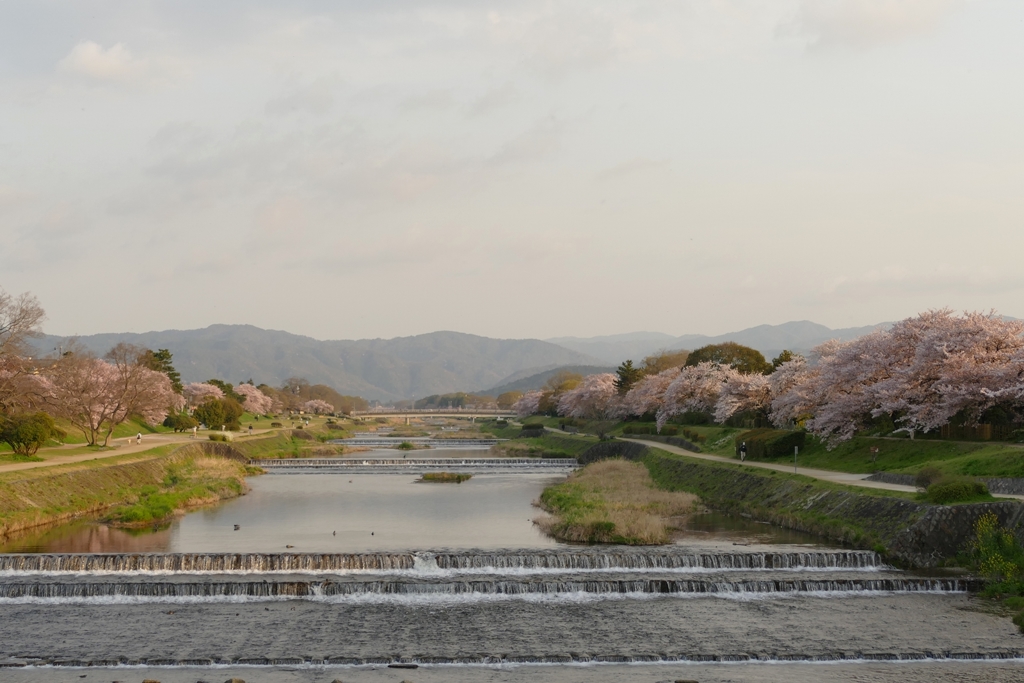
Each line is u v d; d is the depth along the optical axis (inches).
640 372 7706.7
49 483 2982.3
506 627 1669.5
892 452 3058.6
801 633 1628.9
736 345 6707.7
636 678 1423.5
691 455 4232.3
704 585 1902.1
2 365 3757.4
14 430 3491.6
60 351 5196.9
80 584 1861.5
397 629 1656.0
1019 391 2726.4
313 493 3690.9
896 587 1899.6
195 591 1865.2
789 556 2068.2
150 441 5093.5
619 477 3914.9
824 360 4023.1
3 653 1514.5
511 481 4244.6
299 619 1716.3
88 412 4389.8
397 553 2100.1
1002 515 2017.7
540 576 1982.0
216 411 7071.9
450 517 2913.4
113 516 2787.9
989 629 1642.5
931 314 3388.3
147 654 1509.6
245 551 2198.6
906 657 1513.3
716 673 1449.3
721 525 2642.7
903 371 3127.5
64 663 1469.0
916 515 2089.1
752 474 3176.7
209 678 1417.3
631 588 1898.4
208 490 3467.0
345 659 1492.4
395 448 7391.7
